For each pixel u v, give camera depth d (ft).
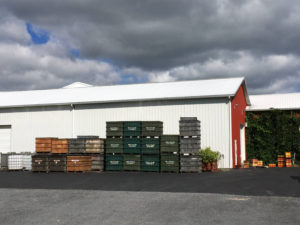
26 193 37.70
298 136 85.66
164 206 28.81
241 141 86.17
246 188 38.83
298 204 29.12
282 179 47.01
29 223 23.97
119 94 80.69
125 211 27.17
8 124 86.43
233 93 67.77
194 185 42.11
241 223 22.97
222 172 59.26
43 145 67.62
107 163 65.36
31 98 88.63
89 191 38.27
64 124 81.71
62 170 64.64
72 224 23.44
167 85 82.69
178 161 60.44
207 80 81.82
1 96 94.12
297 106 87.76
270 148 86.94
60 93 89.76
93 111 79.61
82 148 66.33
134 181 47.42
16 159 70.69
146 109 75.15
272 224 22.65
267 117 87.81
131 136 64.54
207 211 26.66
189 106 71.67
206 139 69.46
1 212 27.86
